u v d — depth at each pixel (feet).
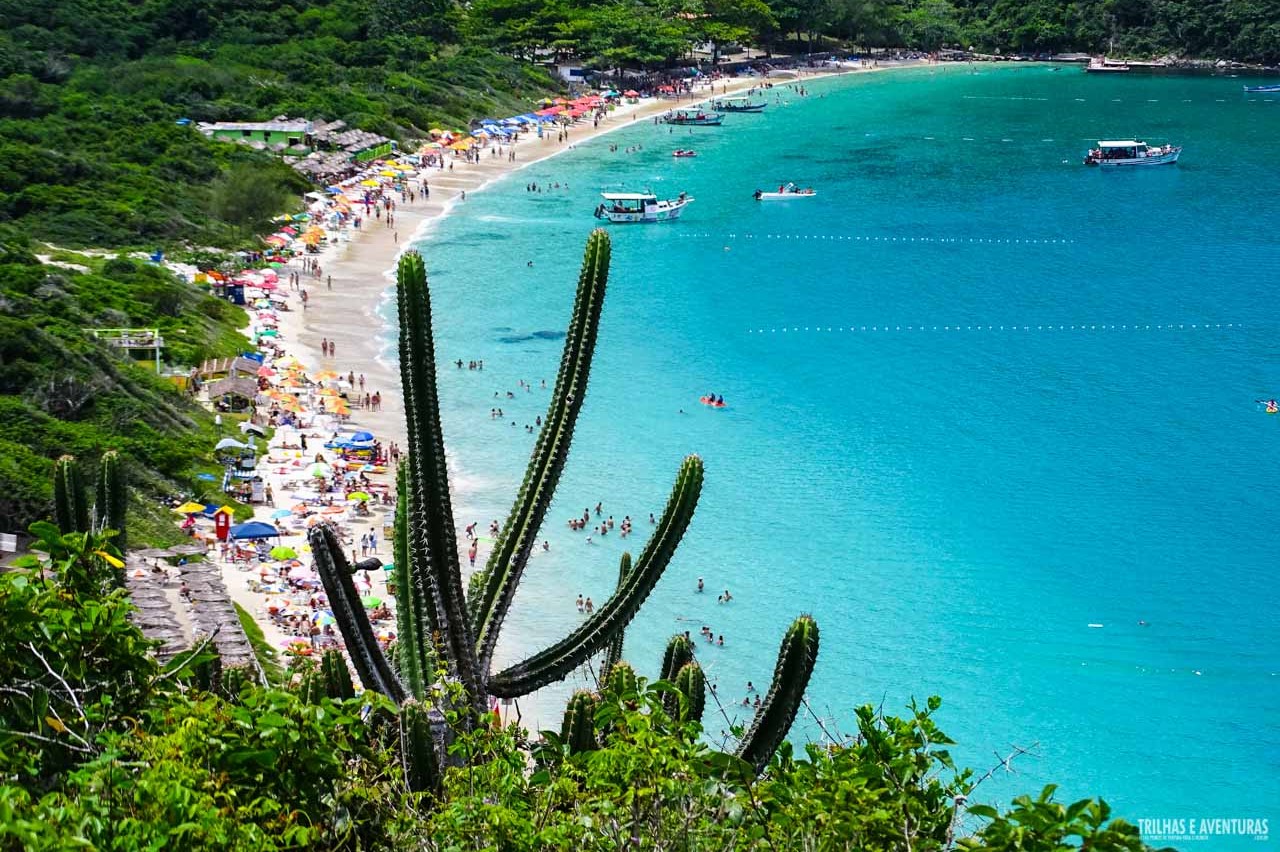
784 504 334.85
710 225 627.87
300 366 416.26
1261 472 357.41
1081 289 532.73
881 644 269.85
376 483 338.75
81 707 62.18
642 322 488.44
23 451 303.27
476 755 79.51
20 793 52.34
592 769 68.28
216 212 558.97
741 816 63.93
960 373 437.99
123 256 472.44
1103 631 276.82
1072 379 432.66
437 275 536.42
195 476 325.01
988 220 641.81
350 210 615.57
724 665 258.98
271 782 62.69
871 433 385.50
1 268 415.23
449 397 403.34
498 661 255.50
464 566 296.51
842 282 541.75
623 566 130.52
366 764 72.08
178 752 60.29
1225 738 242.17
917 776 66.39
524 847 64.23
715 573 296.71
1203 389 423.23
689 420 393.09
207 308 450.30
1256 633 276.62
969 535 319.27
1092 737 241.14
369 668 101.14
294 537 303.48
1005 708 248.52
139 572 268.00
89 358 359.87
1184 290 531.50
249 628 257.96
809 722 239.09
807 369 440.86
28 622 64.54
